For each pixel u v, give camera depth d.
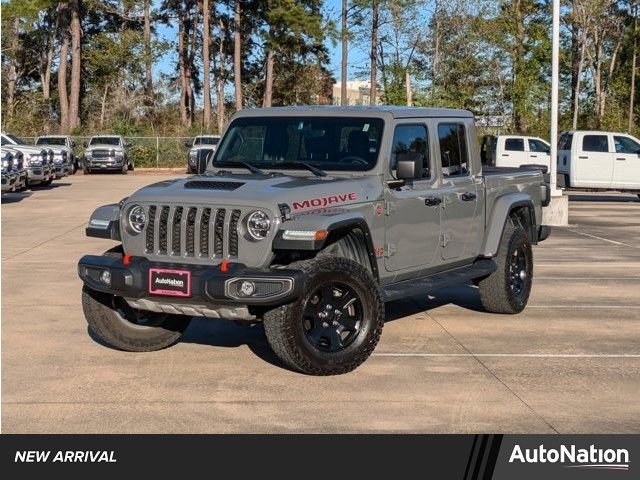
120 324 8.09
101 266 7.43
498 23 60.75
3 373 7.58
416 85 63.28
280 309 7.01
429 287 8.46
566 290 11.87
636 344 8.77
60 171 35.69
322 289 7.23
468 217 9.30
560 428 6.27
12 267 13.52
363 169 8.07
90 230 7.80
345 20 64.00
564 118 65.62
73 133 56.34
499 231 9.71
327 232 7.04
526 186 10.52
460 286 11.97
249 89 78.62
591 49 64.44
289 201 7.18
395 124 8.27
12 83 73.44
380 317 7.50
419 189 8.57
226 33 77.56
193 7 76.31
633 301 11.08
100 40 67.50
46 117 67.06
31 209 24.00
